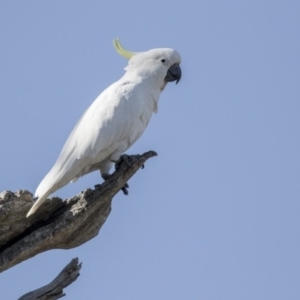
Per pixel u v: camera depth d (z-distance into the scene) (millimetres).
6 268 10430
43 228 10438
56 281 10312
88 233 11211
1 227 10070
